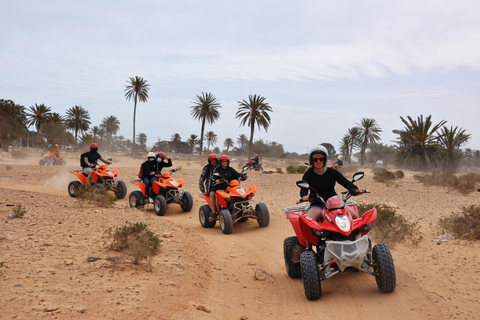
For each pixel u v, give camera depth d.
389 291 5.06
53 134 72.00
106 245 6.56
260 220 9.84
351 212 5.57
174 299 4.50
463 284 5.46
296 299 5.07
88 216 9.37
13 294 4.15
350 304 4.84
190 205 12.36
